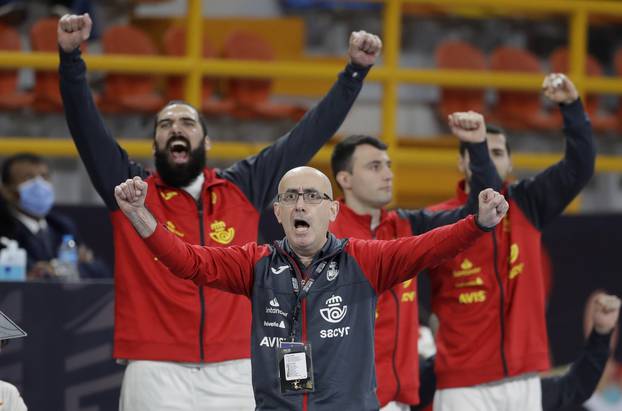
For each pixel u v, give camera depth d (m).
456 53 30.27
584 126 16.34
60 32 14.36
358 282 12.21
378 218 16.77
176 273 12.08
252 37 28.61
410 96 33.75
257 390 12.10
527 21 35.31
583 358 17.77
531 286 16.64
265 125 27.66
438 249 11.95
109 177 15.12
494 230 16.50
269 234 21.53
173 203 15.33
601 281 21.97
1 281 16.97
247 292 12.48
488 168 15.83
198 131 15.41
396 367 16.03
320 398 11.88
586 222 21.98
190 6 24.62
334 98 15.62
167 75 26.92
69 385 17.22
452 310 16.59
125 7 29.78
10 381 17.00
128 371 15.04
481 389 16.52
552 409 18.16
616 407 21.09
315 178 12.24
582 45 27.19
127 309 14.95
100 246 22.70
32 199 20.14
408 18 34.34
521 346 16.45
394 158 25.98
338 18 34.84
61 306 17.22
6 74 26.27
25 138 25.91
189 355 14.87
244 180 15.82
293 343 11.96
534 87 26.42
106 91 26.52
